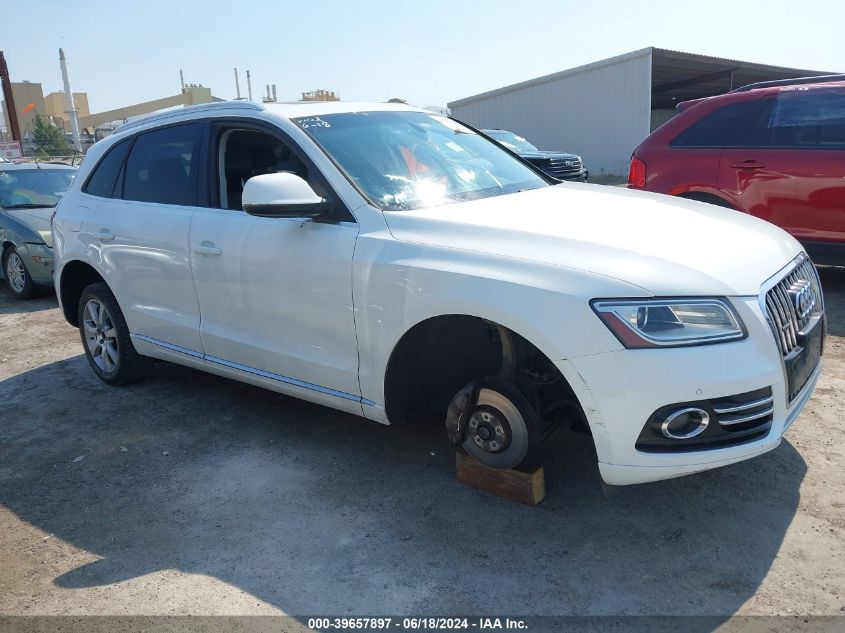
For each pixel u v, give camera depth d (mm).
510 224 3018
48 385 5211
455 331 3355
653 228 2982
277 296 3588
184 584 2771
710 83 29047
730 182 6230
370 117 4031
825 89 5832
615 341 2547
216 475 3645
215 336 4008
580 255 2736
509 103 26875
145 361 4961
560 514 3076
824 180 5738
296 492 3422
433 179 3658
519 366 3031
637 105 22562
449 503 3229
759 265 2840
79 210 4941
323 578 2760
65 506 3438
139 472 3738
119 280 4609
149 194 4461
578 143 24844
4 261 8344
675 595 2545
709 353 2535
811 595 2498
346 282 3250
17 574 2906
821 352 3244
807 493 3115
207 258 3922
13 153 22516
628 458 2611
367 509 3227
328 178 3436
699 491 3188
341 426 4145
